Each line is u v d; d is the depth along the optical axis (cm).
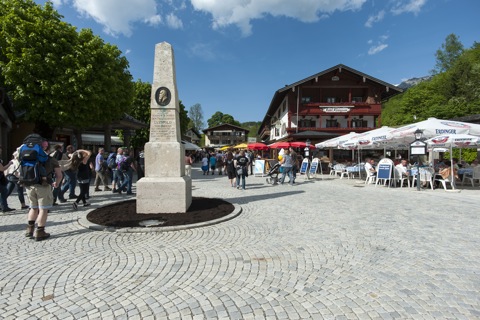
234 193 1022
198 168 2933
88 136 2800
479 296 283
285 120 3038
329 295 287
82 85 1284
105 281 318
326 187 1205
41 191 471
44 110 1248
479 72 3800
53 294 290
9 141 1877
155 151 652
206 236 484
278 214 655
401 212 671
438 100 4244
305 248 424
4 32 1187
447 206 746
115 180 1014
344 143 1530
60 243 451
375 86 2819
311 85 2817
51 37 1258
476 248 421
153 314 254
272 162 2286
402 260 377
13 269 352
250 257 388
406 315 251
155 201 630
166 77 665
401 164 1237
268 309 262
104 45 1462
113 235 491
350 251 411
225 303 272
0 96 1241
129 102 1691
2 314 254
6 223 583
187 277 327
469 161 1972
